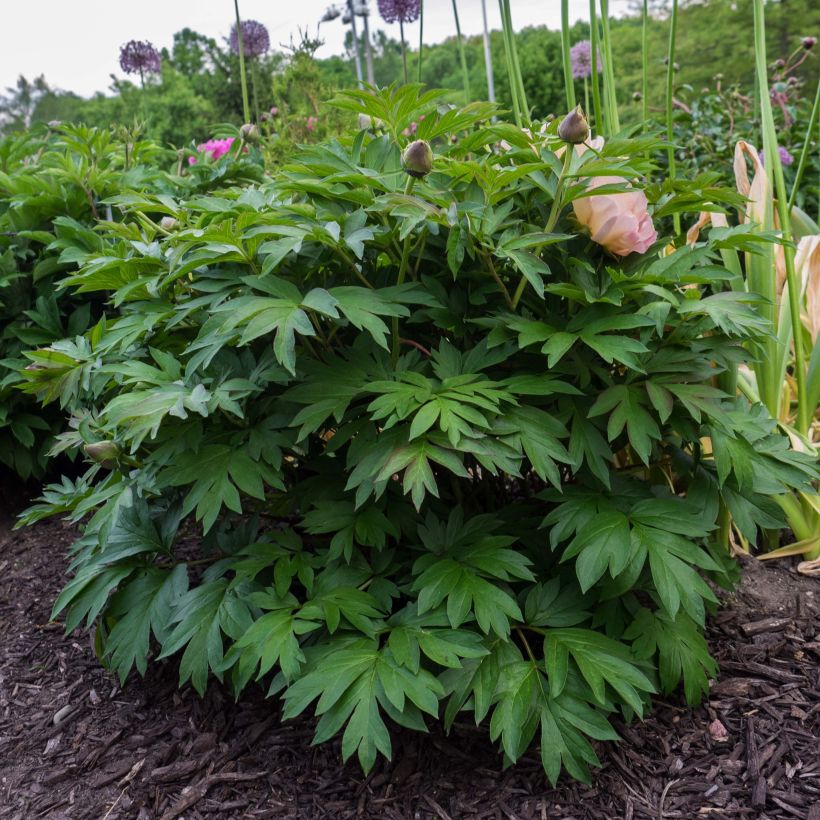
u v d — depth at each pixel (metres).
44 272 3.16
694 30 14.57
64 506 2.06
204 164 3.49
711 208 1.81
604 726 1.56
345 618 1.71
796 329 2.42
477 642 1.57
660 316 1.57
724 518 2.33
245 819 1.70
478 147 1.87
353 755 1.84
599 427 1.75
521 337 1.56
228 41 4.61
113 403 1.59
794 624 2.18
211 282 1.71
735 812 1.62
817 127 4.30
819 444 2.60
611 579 1.73
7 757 1.96
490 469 1.46
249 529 1.94
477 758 1.81
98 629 2.15
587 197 1.65
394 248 1.73
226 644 2.02
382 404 1.47
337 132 4.82
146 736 1.98
